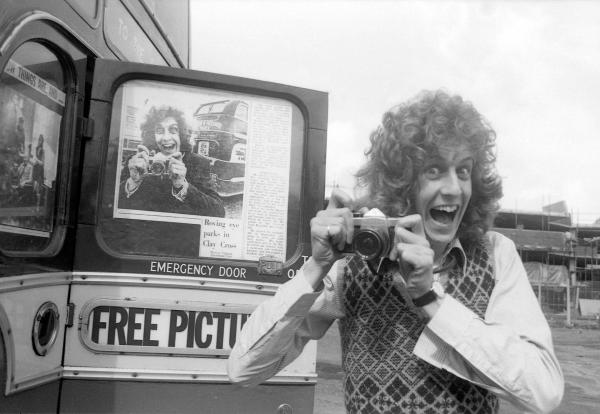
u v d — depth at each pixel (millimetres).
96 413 2295
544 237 31359
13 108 1942
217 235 2473
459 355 1211
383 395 1287
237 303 2447
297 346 1506
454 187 1308
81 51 2348
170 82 2496
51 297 2172
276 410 2467
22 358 1985
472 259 1356
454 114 1356
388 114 1434
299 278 1365
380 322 1331
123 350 2332
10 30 1801
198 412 2383
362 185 1475
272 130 2566
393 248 1277
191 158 2484
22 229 2025
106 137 2414
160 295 2385
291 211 2545
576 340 19203
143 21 3193
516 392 1149
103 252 2350
